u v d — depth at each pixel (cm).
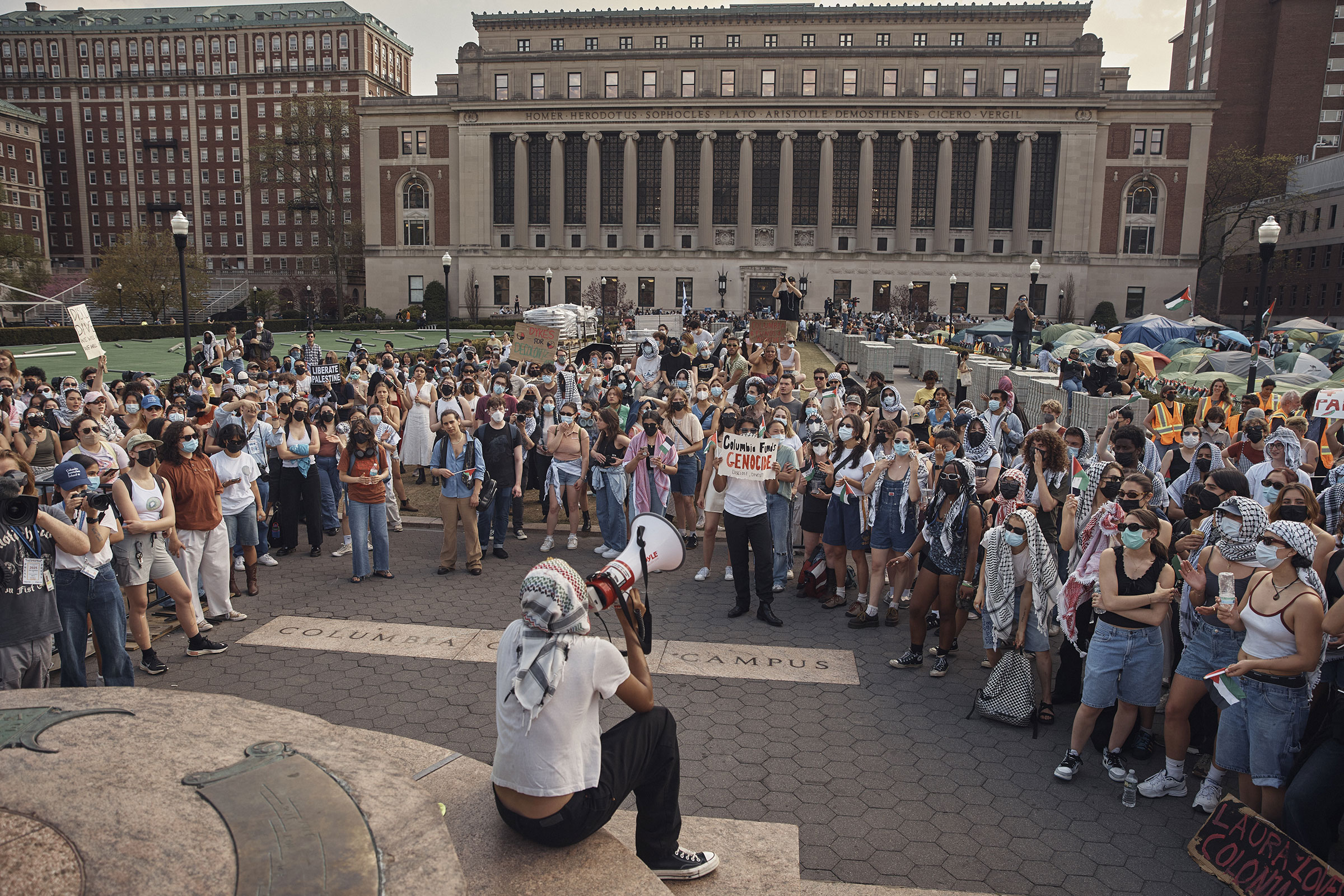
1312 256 7788
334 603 966
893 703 726
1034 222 7644
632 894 335
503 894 334
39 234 10894
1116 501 598
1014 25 7638
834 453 969
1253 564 541
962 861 507
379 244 8281
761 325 2244
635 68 7819
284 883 290
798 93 7688
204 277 8144
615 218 8112
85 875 284
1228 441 1143
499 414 1164
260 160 9462
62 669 657
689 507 1218
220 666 784
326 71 10925
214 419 1179
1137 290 7506
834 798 575
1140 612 574
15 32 11325
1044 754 646
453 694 726
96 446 862
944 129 7450
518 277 8050
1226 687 517
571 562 1145
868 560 949
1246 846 463
